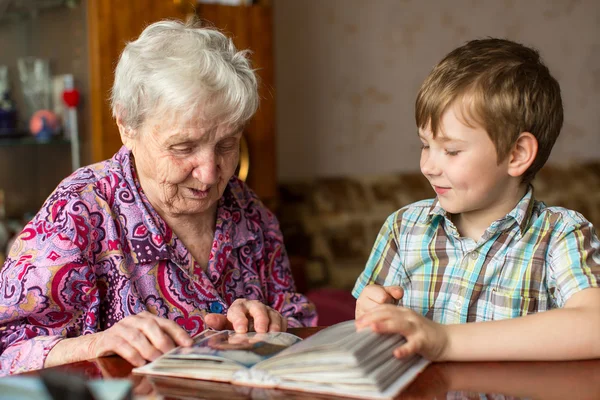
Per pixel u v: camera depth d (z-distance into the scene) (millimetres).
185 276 1319
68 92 2574
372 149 4316
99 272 1269
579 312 1000
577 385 881
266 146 3143
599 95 4867
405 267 1344
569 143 4793
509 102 1123
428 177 1211
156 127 1188
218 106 1174
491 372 929
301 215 3883
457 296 1264
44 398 693
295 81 4070
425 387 873
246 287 1431
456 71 1152
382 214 4020
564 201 4375
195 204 1271
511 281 1225
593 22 4824
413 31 4336
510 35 4574
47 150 2602
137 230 1286
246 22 3021
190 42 1193
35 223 1248
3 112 2559
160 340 1004
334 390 837
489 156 1143
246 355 945
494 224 1215
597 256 1144
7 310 1193
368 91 4270
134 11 2672
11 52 2549
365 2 4207
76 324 1252
